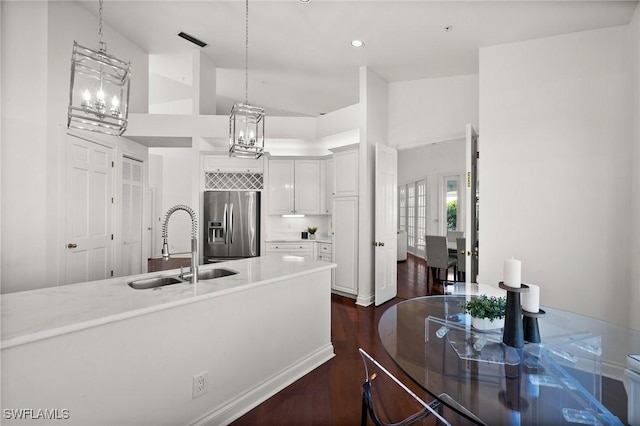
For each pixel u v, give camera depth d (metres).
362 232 4.32
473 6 2.76
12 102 2.80
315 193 5.39
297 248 5.08
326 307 2.76
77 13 3.33
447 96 4.36
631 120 2.69
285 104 6.88
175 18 3.58
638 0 2.47
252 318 2.12
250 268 2.54
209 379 1.86
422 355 1.45
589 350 1.49
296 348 2.47
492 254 3.30
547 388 1.20
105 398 1.44
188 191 8.40
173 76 5.77
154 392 1.61
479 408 1.09
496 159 3.29
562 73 3.00
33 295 1.72
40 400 1.26
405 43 3.56
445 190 8.06
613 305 2.76
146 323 1.58
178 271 2.43
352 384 2.34
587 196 2.87
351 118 4.48
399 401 2.10
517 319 1.46
